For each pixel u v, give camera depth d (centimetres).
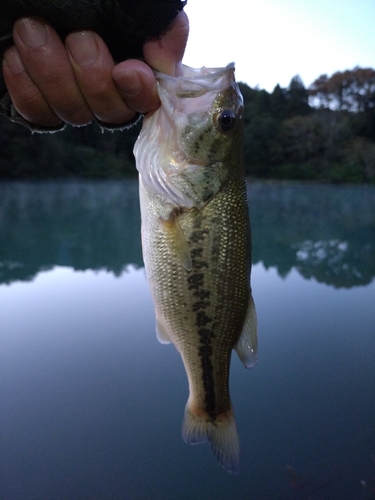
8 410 347
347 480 296
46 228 939
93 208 1287
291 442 331
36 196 1639
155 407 362
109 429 334
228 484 298
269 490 293
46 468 304
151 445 326
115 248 774
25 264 668
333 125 3142
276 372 410
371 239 820
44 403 358
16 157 2353
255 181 2748
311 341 456
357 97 4416
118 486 292
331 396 375
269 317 506
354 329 477
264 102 4212
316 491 289
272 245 801
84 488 289
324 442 329
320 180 2766
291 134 3130
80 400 363
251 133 3183
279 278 621
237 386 393
